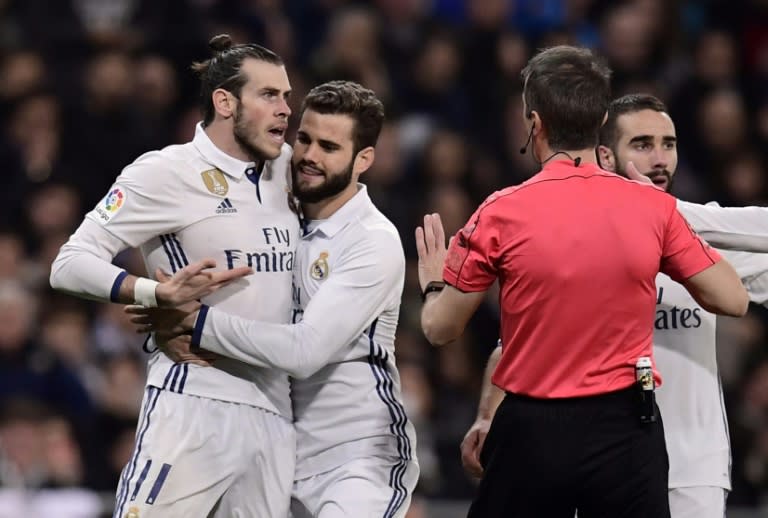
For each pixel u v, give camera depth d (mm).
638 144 17719
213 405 17484
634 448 15328
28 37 39125
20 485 27281
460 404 32344
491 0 40312
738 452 28312
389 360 18297
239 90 17469
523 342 15578
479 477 17656
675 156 17906
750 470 28016
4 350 30531
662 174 17719
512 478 15547
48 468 27625
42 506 26641
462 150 36938
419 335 33000
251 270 16906
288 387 18109
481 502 15805
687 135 38062
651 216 15594
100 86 36719
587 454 15297
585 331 15336
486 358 33375
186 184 17406
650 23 39688
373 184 35625
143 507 17062
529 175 37562
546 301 15367
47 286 33594
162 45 37531
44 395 30469
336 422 17953
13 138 36531
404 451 18203
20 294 30938
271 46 38156
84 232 17297
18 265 33844
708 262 15703
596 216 15445
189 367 17484
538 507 15531
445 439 31219
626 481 15328
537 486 15422
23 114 36688
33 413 27672
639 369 15320
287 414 18062
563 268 15305
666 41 39812
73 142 36500
